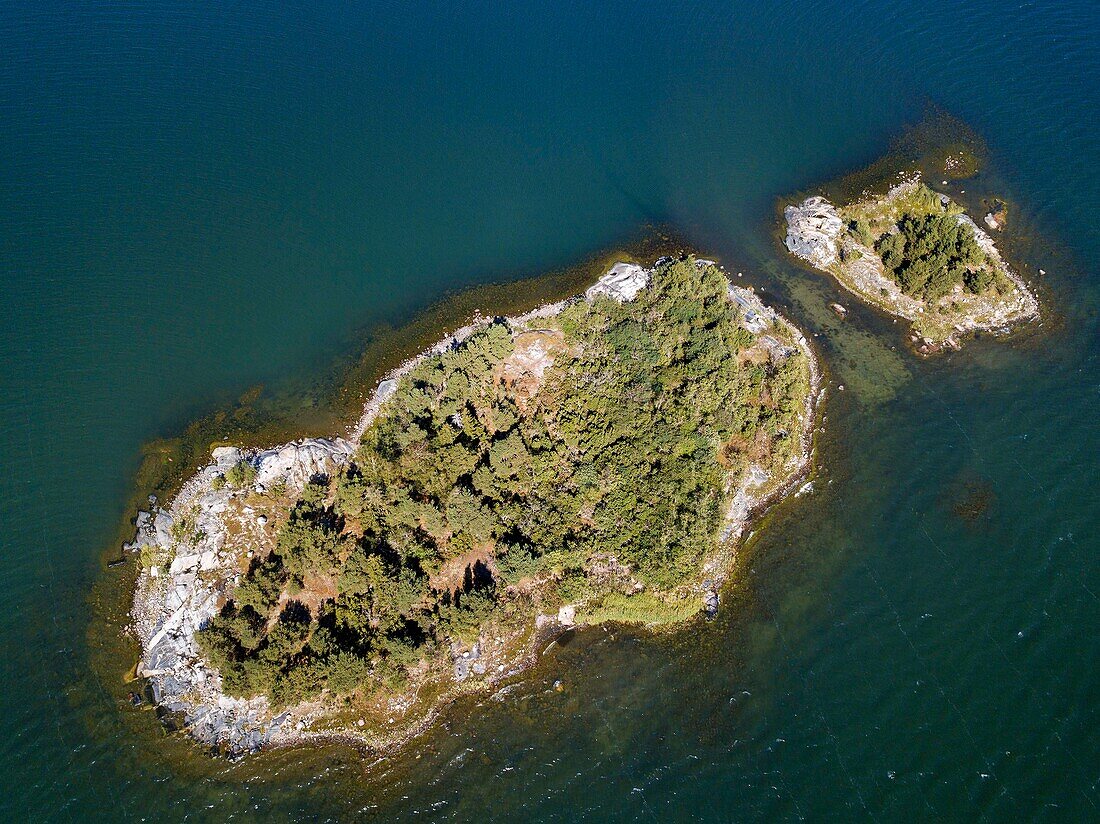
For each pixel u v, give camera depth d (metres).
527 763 73.88
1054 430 98.19
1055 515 89.88
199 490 91.50
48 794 72.25
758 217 128.12
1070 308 112.44
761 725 75.44
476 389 94.69
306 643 78.56
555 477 89.25
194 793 72.31
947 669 78.12
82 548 88.69
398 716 76.69
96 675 79.25
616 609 83.06
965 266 113.81
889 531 89.69
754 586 85.69
